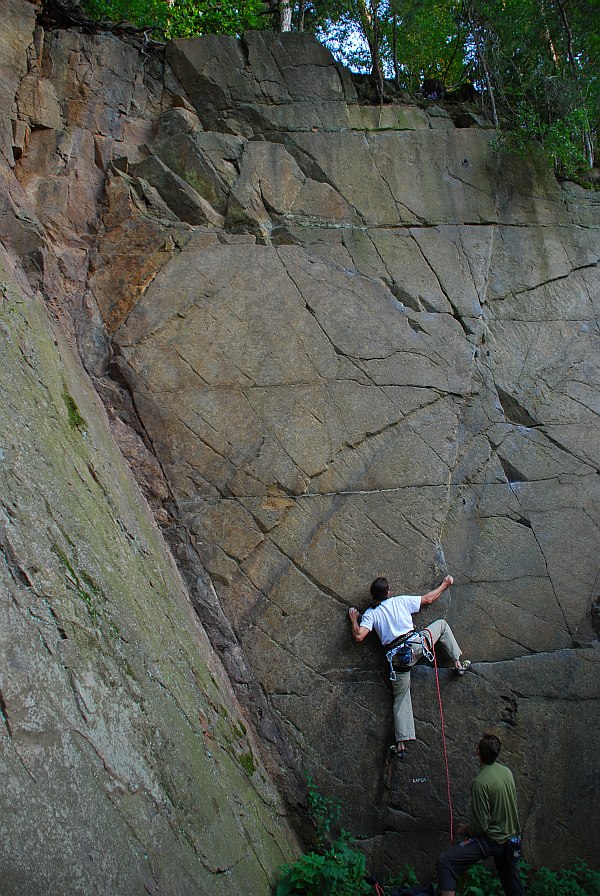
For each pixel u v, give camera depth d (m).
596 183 7.38
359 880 4.86
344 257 6.64
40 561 3.37
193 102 7.07
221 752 4.63
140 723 3.61
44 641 3.12
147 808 3.36
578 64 7.65
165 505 5.82
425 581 5.89
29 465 3.74
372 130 7.06
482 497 6.18
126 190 6.56
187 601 5.52
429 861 5.33
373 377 6.30
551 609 5.97
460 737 5.59
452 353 6.49
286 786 5.38
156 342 6.14
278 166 6.84
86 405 5.33
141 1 8.53
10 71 6.43
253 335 6.27
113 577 4.08
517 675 5.77
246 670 5.57
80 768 2.98
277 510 5.90
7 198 5.93
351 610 5.67
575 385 6.60
